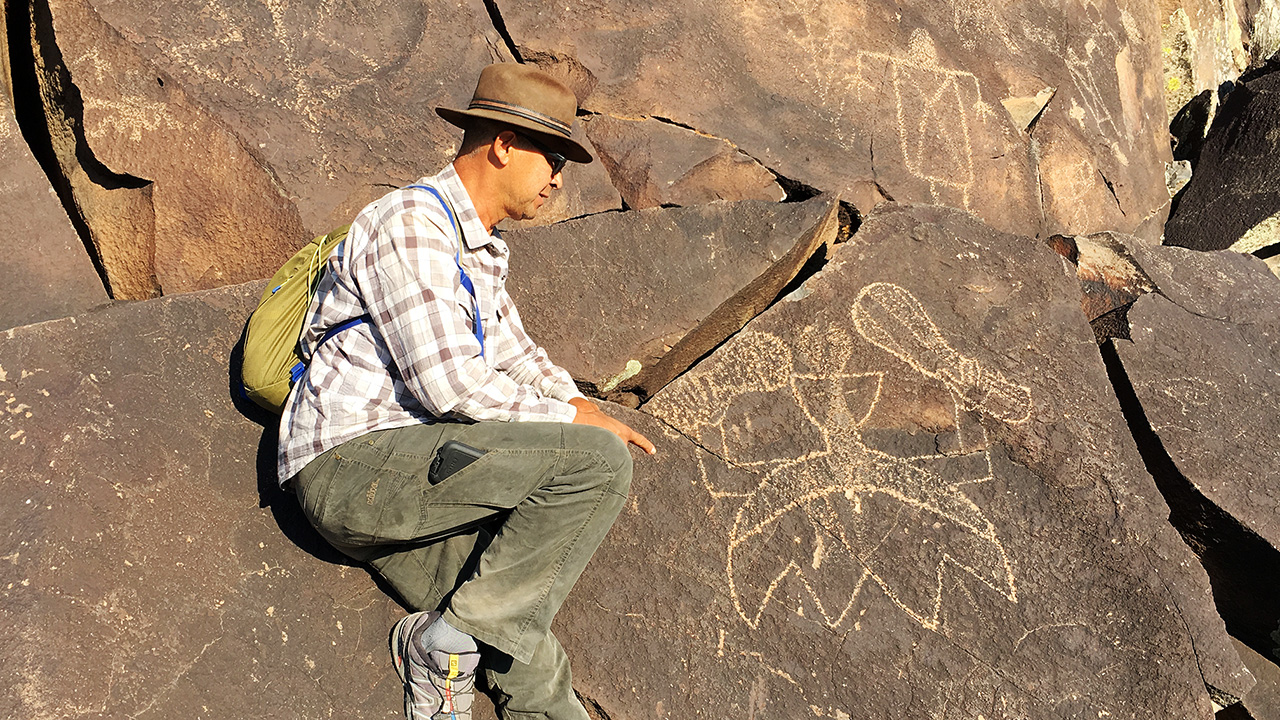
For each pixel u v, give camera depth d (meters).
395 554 2.21
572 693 2.26
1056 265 3.16
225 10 3.08
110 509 2.20
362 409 2.01
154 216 2.99
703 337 3.12
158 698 2.05
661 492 2.59
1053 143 4.27
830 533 2.56
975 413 2.78
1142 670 2.38
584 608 2.43
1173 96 5.63
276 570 2.26
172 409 2.37
